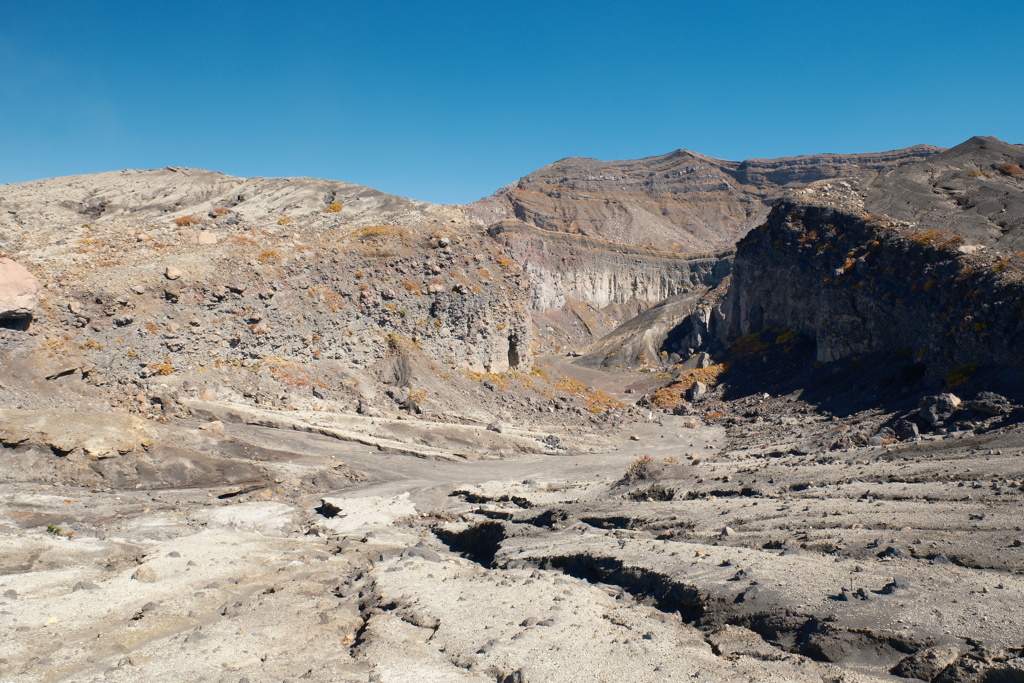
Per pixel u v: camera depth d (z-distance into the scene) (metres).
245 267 40.38
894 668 7.65
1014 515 11.54
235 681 8.14
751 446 35.00
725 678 7.66
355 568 15.30
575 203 191.75
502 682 8.02
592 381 79.31
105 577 12.69
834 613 8.64
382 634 9.82
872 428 31.02
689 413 53.38
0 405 24.92
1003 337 31.41
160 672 8.41
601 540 14.29
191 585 12.73
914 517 12.41
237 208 53.97
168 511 20.31
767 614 9.14
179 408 30.17
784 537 12.49
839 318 51.22
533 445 35.78
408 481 26.97
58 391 28.33
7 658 8.62
